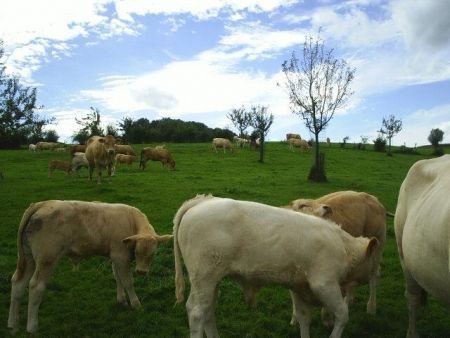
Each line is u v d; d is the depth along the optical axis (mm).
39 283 7711
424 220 5781
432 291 5902
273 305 8828
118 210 8758
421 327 7805
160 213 16797
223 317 8336
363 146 61250
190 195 20438
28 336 7344
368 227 9078
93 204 8570
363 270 6961
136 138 73312
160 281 10141
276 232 6262
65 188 22531
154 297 9414
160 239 8602
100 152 24312
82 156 30281
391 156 51281
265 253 6230
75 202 8375
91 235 8273
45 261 7793
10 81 28328
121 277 8680
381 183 27328
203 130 81375
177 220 6805
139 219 8930
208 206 6500
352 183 26578
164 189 22172
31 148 52562
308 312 6988
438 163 6637
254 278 6387
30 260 7898
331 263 6398
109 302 9070
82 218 8219
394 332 7723
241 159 41094
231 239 6266
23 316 8273
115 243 8531
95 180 25891
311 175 27328
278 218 6367
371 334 7680
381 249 9383
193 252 6422
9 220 15805
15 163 38500
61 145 57312
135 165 37844
